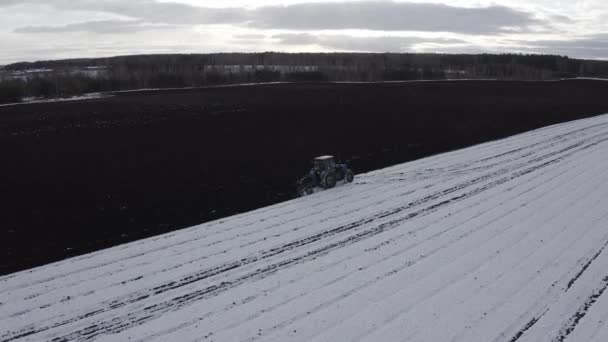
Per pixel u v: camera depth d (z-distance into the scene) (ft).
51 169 75.56
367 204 59.16
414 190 64.80
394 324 33.47
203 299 37.24
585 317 34.24
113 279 40.37
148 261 43.60
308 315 34.78
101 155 85.05
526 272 40.98
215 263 43.24
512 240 47.80
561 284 38.91
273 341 31.78
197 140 98.07
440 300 36.52
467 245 46.70
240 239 48.42
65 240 48.37
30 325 33.96
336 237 48.96
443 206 58.23
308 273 41.19
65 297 37.58
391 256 44.37
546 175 72.08
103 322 34.32
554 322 33.68
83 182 68.49
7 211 56.80
